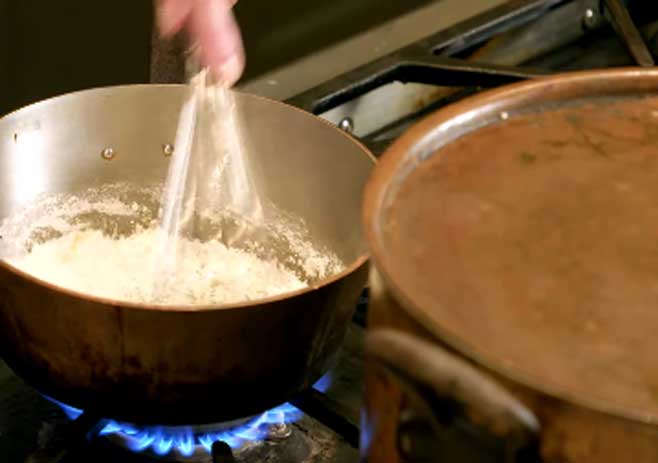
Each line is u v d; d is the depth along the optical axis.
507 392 0.39
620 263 0.48
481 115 0.55
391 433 0.46
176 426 0.65
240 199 0.82
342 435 0.67
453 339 0.40
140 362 0.59
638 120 0.57
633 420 0.37
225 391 0.61
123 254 0.82
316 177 0.77
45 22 0.94
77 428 0.65
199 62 0.78
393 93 1.01
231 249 0.84
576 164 0.54
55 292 0.57
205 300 0.78
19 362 0.63
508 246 0.48
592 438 0.39
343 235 0.77
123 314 0.57
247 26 1.01
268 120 0.78
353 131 0.99
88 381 0.61
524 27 1.09
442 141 0.54
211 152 0.81
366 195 0.49
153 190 0.82
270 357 0.60
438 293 0.45
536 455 0.40
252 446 0.67
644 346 0.43
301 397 0.69
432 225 0.49
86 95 0.76
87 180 0.80
